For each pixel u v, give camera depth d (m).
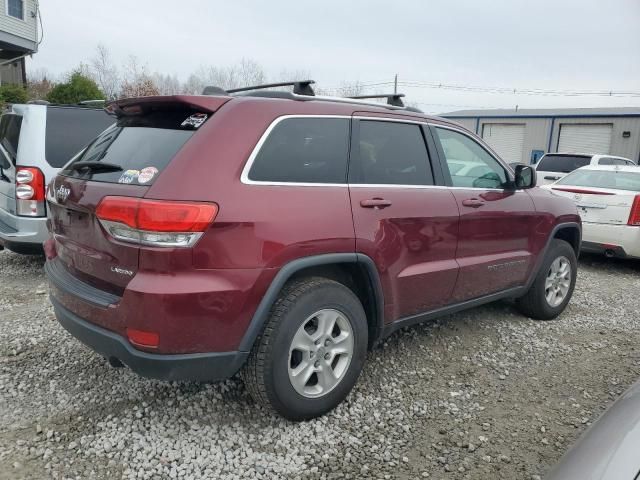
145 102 2.99
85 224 2.80
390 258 3.26
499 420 3.15
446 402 3.33
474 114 33.81
